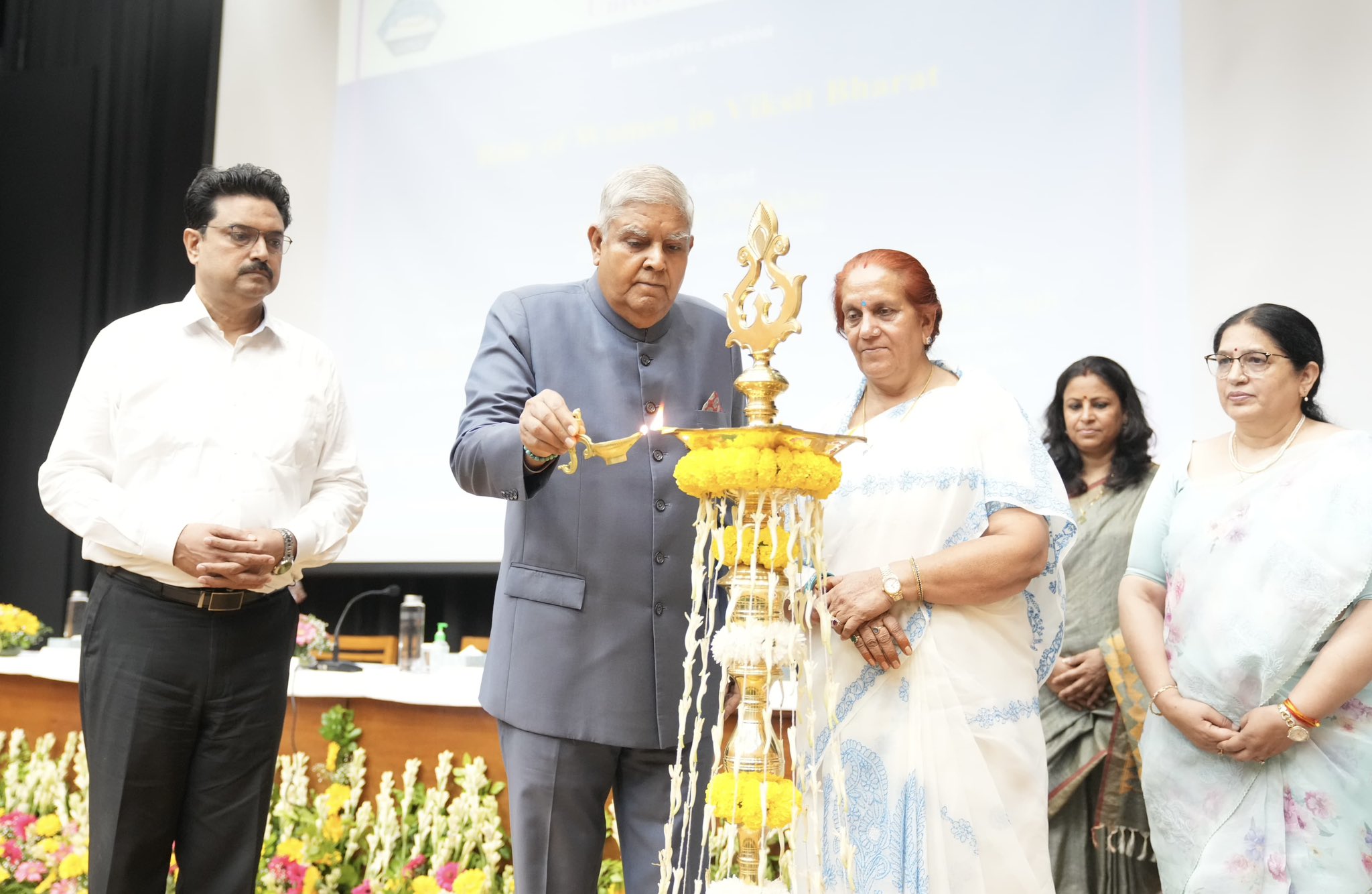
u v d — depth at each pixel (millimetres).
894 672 1830
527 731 1707
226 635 2088
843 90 3916
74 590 5570
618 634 1735
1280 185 3197
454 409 4539
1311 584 2002
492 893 2543
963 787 1750
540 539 1766
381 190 4781
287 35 5059
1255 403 2176
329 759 2826
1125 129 3436
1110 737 2592
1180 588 2182
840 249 3852
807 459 1179
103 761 2031
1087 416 2855
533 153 4512
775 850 2061
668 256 1761
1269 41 3240
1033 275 3525
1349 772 1959
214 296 2223
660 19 4309
